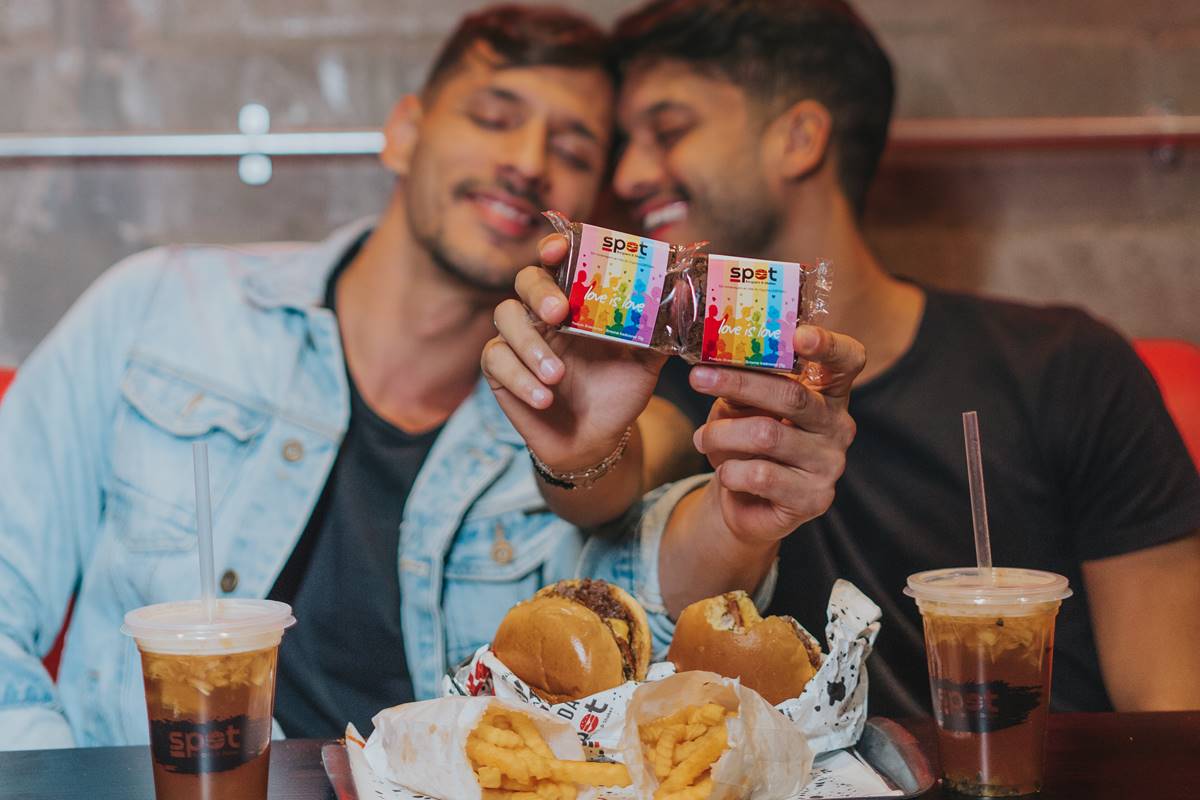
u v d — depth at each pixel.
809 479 1.06
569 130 1.91
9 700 1.66
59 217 1.90
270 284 1.84
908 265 1.97
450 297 1.86
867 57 1.95
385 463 1.80
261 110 1.93
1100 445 1.83
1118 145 2.02
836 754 0.88
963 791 0.77
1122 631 1.76
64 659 1.71
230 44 1.94
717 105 1.91
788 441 1.02
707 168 1.92
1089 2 2.02
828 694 0.85
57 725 1.68
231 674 0.71
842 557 1.78
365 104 1.93
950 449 1.82
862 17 1.97
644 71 1.92
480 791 0.74
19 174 1.90
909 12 2.00
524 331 0.97
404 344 1.83
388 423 1.81
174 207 1.92
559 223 0.89
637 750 0.74
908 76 2.00
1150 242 2.03
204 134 1.92
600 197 1.92
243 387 1.80
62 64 1.92
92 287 1.84
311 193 1.92
